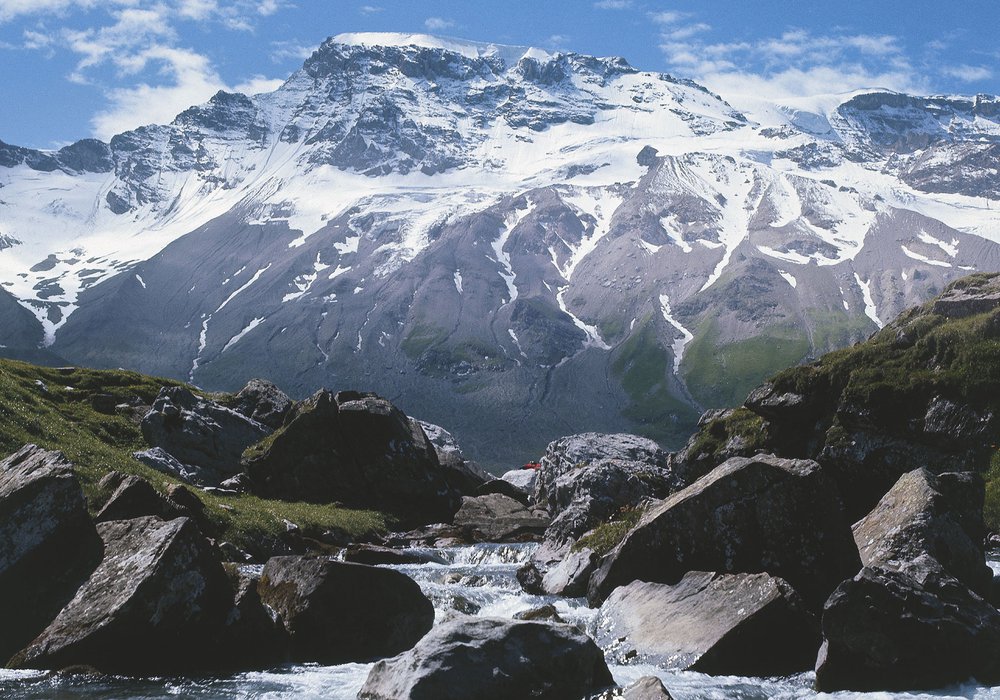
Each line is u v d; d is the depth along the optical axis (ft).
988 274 167.43
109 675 70.90
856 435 148.66
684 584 78.54
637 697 57.06
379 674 60.90
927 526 76.28
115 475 118.93
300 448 177.47
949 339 150.92
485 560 134.21
